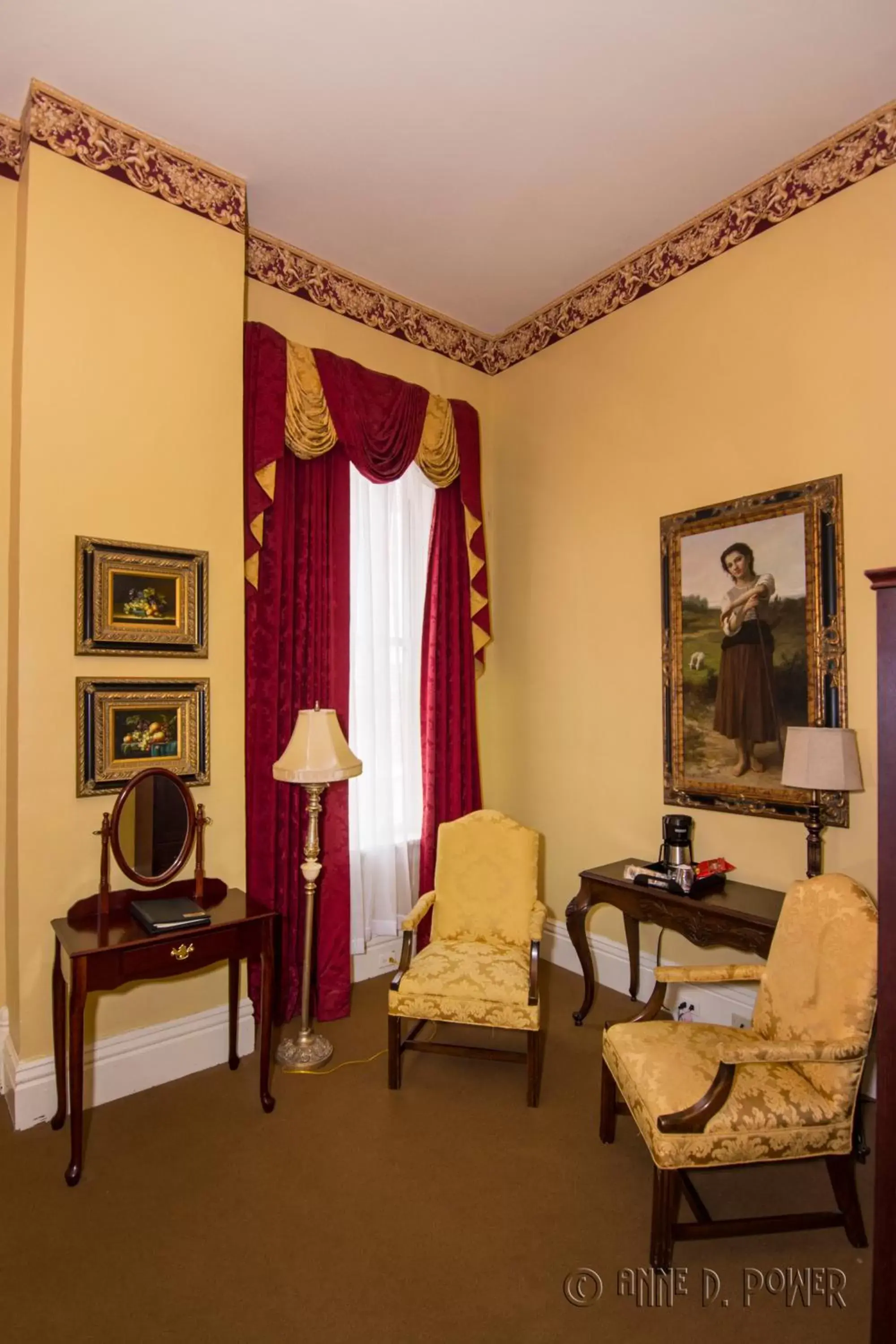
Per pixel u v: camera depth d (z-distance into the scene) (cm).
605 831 368
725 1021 307
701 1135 183
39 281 251
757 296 305
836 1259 191
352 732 364
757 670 299
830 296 281
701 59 242
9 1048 254
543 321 409
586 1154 231
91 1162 225
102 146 266
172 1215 202
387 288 388
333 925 331
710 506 320
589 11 223
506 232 339
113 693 261
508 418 430
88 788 254
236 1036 282
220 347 295
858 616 270
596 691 374
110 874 261
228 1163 225
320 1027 321
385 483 376
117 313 268
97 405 262
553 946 394
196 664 285
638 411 355
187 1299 175
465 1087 271
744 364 310
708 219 325
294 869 328
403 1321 169
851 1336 168
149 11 221
